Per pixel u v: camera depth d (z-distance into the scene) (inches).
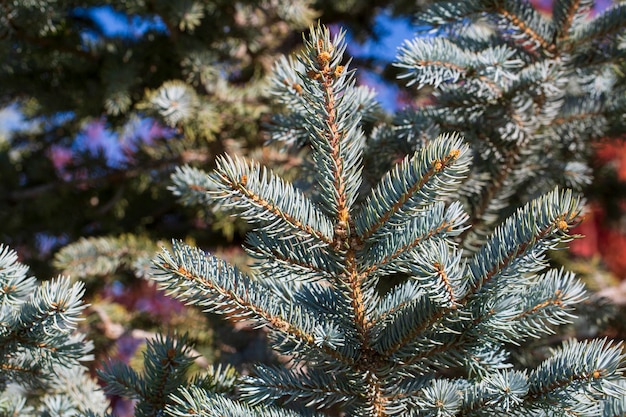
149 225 91.9
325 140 35.7
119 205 86.0
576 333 53.6
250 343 53.8
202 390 37.7
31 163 90.5
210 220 75.1
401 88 87.5
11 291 37.5
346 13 92.5
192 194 48.2
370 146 46.7
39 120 90.4
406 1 83.4
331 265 37.3
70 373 45.0
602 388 35.9
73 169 85.9
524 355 47.9
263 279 39.8
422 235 36.7
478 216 48.5
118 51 71.6
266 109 70.6
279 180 36.2
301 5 74.3
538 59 48.0
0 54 63.1
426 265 35.4
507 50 46.3
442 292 35.7
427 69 44.3
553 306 36.6
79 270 66.6
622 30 46.6
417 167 35.5
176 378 40.0
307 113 35.8
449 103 47.2
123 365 40.6
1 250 38.1
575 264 75.2
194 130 68.1
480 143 47.8
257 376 38.3
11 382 40.8
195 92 68.7
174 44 71.7
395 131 46.8
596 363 35.7
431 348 37.5
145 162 80.1
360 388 37.8
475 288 36.0
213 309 36.9
